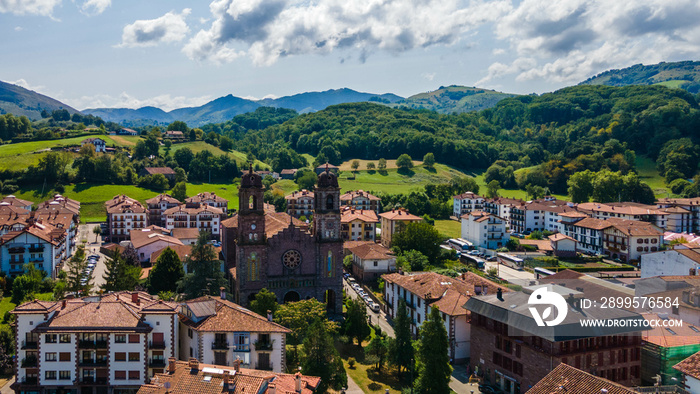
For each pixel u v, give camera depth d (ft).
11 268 485.56
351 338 374.63
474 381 320.50
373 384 320.70
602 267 610.65
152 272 453.99
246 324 289.33
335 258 437.58
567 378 217.77
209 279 400.26
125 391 279.90
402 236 634.02
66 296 392.88
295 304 363.15
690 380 225.35
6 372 319.47
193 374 224.33
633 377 290.15
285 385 227.20
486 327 321.52
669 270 471.62
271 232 453.99
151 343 283.18
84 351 279.90
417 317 388.57
